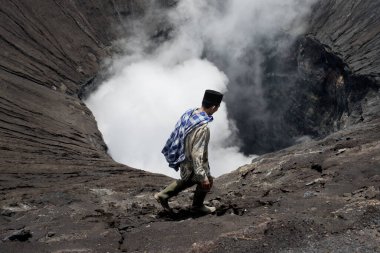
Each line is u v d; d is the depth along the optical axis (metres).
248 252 4.62
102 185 13.20
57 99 34.53
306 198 6.78
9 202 9.68
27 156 20.08
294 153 13.84
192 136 5.51
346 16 41.00
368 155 9.35
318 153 11.79
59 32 45.72
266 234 4.95
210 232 5.35
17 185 13.55
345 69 35.06
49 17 45.53
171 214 6.56
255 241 4.84
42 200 9.54
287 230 4.92
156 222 6.31
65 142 26.42
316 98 44.28
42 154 21.52
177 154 5.79
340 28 40.66
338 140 14.38
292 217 5.34
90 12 52.41
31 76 36.69
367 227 4.79
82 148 26.28
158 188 11.86
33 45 40.94
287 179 9.72
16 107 28.45
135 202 9.41
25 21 41.94
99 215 7.41
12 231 6.63
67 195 10.09
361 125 18.19
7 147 20.91
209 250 4.82
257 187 9.90
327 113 41.91
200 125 5.48
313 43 44.34
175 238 5.38
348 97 33.16
